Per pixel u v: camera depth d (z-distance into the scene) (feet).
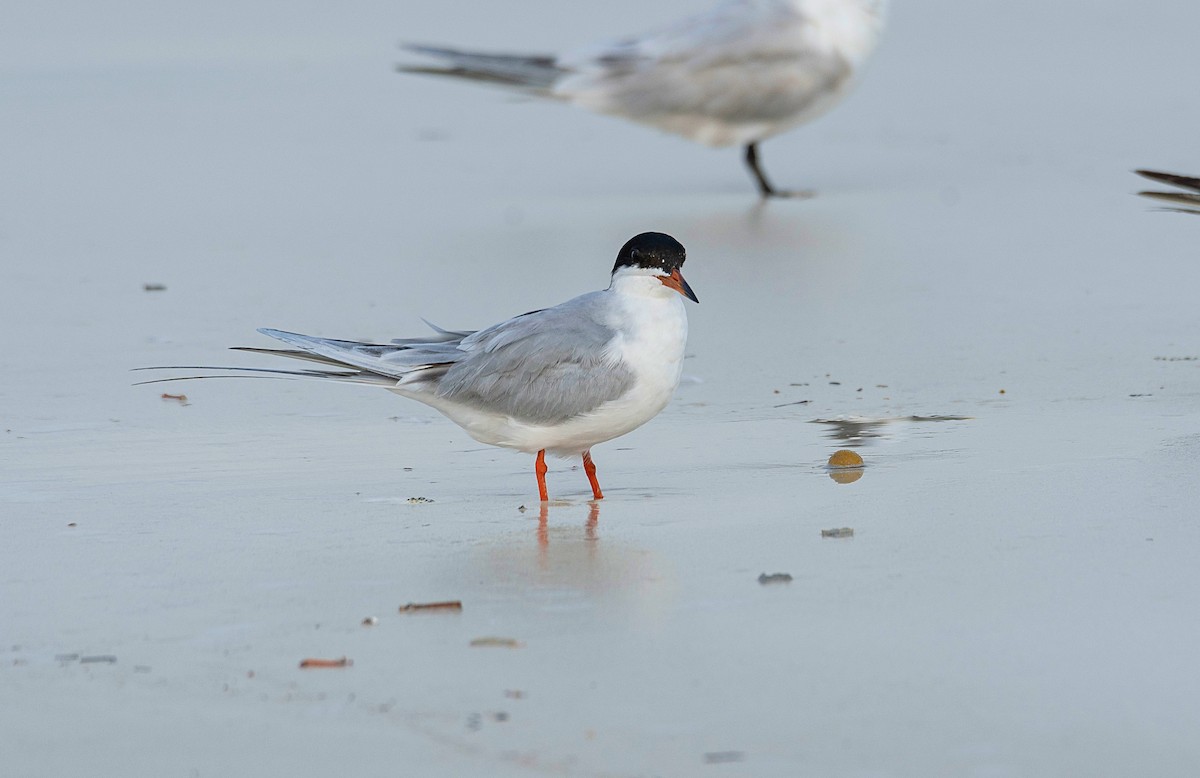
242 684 24.39
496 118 96.99
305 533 32.65
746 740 22.11
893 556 29.76
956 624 26.11
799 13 76.38
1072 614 26.35
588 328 35.96
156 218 70.59
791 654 25.02
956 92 100.01
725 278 59.26
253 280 59.47
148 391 45.44
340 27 127.03
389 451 39.93
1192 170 75.56
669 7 129.80
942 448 38.29
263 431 41.63
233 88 104.47
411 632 26.45
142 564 30.55
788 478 36.19
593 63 78.38
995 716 22.67
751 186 78.59
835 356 48.62
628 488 36.11
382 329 52.54
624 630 26.27
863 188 76.02
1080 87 98.68
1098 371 45.85
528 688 23.95
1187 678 23.73
